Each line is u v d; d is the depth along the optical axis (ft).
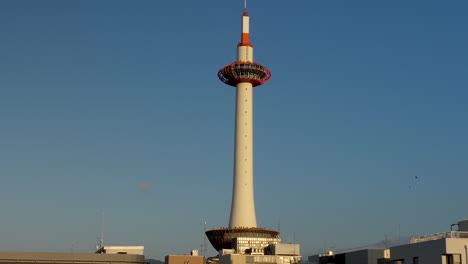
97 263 576.61
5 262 555.69
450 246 445.78
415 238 504.84
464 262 444.96
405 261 496.64
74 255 573.74
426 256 467.52
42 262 564.71
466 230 508.53
